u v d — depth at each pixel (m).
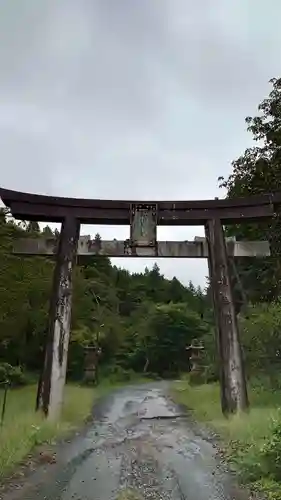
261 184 22.23
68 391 25.47
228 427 10.82
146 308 69.44
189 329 60.97
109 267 78.00
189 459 8.16
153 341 60.34
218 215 14.76
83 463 7.87
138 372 58.66
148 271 90.75
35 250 14.74
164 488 6.27
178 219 14.73
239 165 23.12
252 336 18.00
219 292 13.75
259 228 22.08
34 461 7.89
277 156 21.77
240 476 6.73
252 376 18.33
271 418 8.99
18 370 28.53
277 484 6.14
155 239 14.51
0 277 21.73
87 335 43.59
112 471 7.30
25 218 14.90
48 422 11.06
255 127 22.38
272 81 22.08
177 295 82.62
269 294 22.59
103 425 13.27
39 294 29.81
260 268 22.81
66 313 13.41
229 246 14.74
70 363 40.34
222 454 8.41
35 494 6.01
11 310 24.94
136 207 14.75
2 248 21.11
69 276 13.85
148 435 11.23
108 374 51.03
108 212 14.77
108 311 60.69
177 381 51.09
